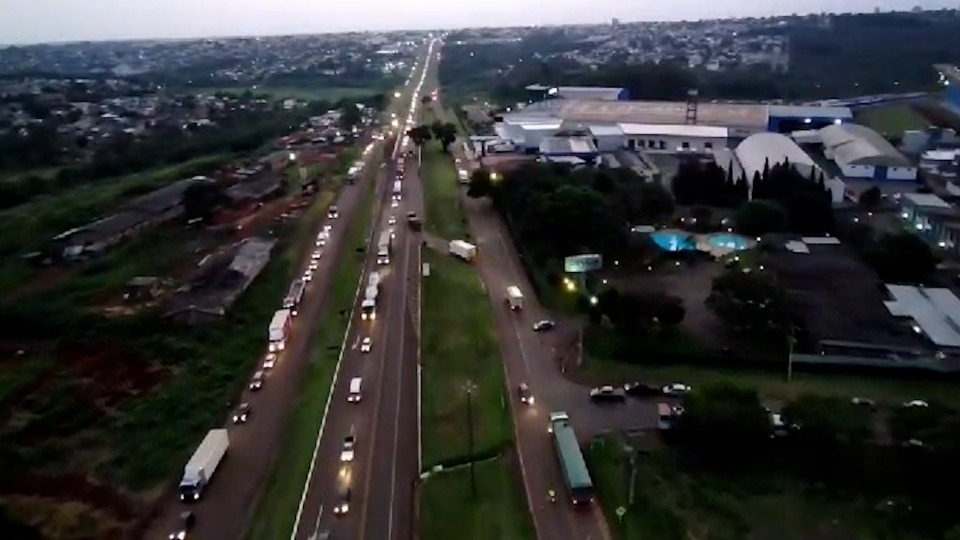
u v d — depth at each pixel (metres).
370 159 171.62
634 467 57.19
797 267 92.12
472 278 97.62
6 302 89.00
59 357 76.88
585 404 67.12
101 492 56.88
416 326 84.44
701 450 60.09
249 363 77.00
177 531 52.44
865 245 100.06
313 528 52.44
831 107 199.12
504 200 122.38
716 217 117.38
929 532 51.72
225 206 129.50
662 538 50.41
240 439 63.69
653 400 67.75
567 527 51.69
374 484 57.19
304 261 106.50
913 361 70.50
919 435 57.62
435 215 126.19
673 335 77.00
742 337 76.12
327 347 79.75
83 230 114.56
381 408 67.69
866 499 54.78
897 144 168.12
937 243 107.00
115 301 90.31
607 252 98.75
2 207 135.88
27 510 54.31
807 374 71.12
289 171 160.62
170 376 73.75
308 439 63.12
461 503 54.38
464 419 65.06
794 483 56.56
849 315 78.81
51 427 65.19
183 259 105.50
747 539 50.59
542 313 86.62
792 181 120.25
